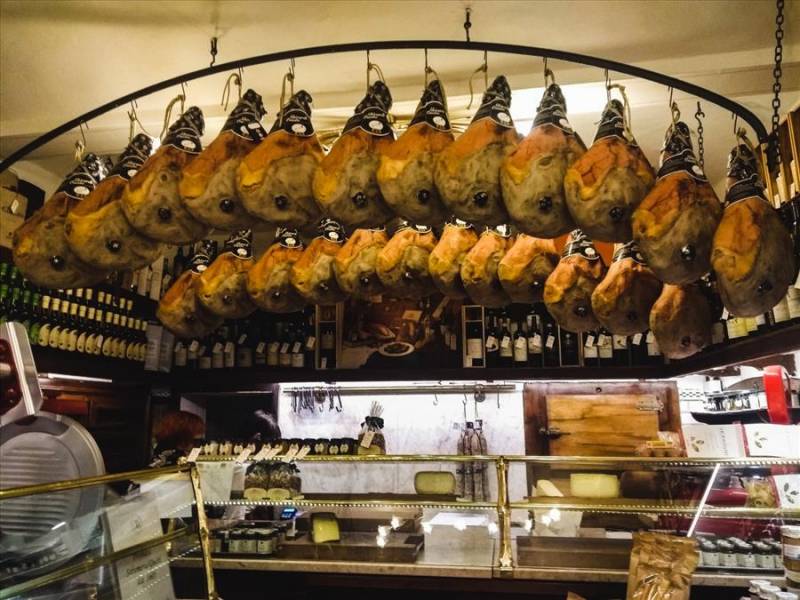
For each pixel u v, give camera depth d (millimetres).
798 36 2199
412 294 2270
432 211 1592
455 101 2523
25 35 2225
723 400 3451
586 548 2432
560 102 1577
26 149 2086
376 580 2557
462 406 4305
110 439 3648
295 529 2869
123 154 1883
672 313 1984
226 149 1674
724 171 3412
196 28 2189
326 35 2223
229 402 4453
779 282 1339
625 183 1405
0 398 1189
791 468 2338
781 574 2232
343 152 1592
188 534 1928
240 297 2264
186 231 1748
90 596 1448
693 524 2318
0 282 2838
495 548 2531
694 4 2037
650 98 2492
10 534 1277
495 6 2064
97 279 1953
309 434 4398
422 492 2699
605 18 2113
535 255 2082
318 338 4059
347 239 2287
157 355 3963
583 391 4043
